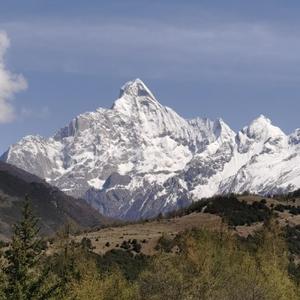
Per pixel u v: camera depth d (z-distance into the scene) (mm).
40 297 126625
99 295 175750
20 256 131125
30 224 139625
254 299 189500
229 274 199500
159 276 192375
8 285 126500
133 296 189125
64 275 182375
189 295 187750
